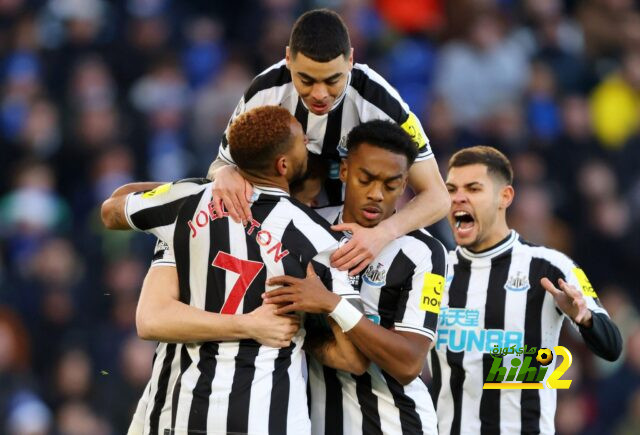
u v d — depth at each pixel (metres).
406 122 19.73
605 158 46.97
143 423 19.81
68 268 40.94
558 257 22.05
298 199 20.27
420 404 19.48
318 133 19.89
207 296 18.16
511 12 50.88
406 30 50.34
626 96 49.81
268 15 49.00
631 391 36.97
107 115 45.25
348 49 18.73
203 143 45.53
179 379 18.20
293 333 18.06
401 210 19.22
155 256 18.83
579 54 50.81
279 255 18.05
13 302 39.75
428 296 19.09
